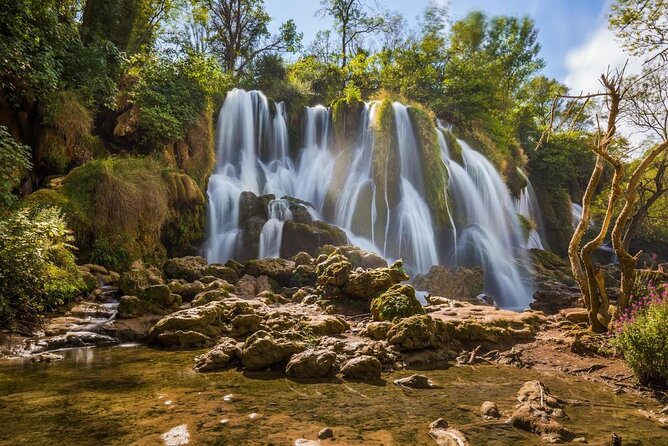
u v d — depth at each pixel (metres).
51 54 12.68
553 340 7.53
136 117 16.05
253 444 3.62
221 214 17.44
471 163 24.19
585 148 34.38
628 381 5.69
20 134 12.87
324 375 5.80
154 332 7.77
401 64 32.03
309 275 12.88
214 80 22.12
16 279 7.86
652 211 31.42
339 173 20.97
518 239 24.70
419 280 15.70
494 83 32.50
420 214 19.88
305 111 24.30
